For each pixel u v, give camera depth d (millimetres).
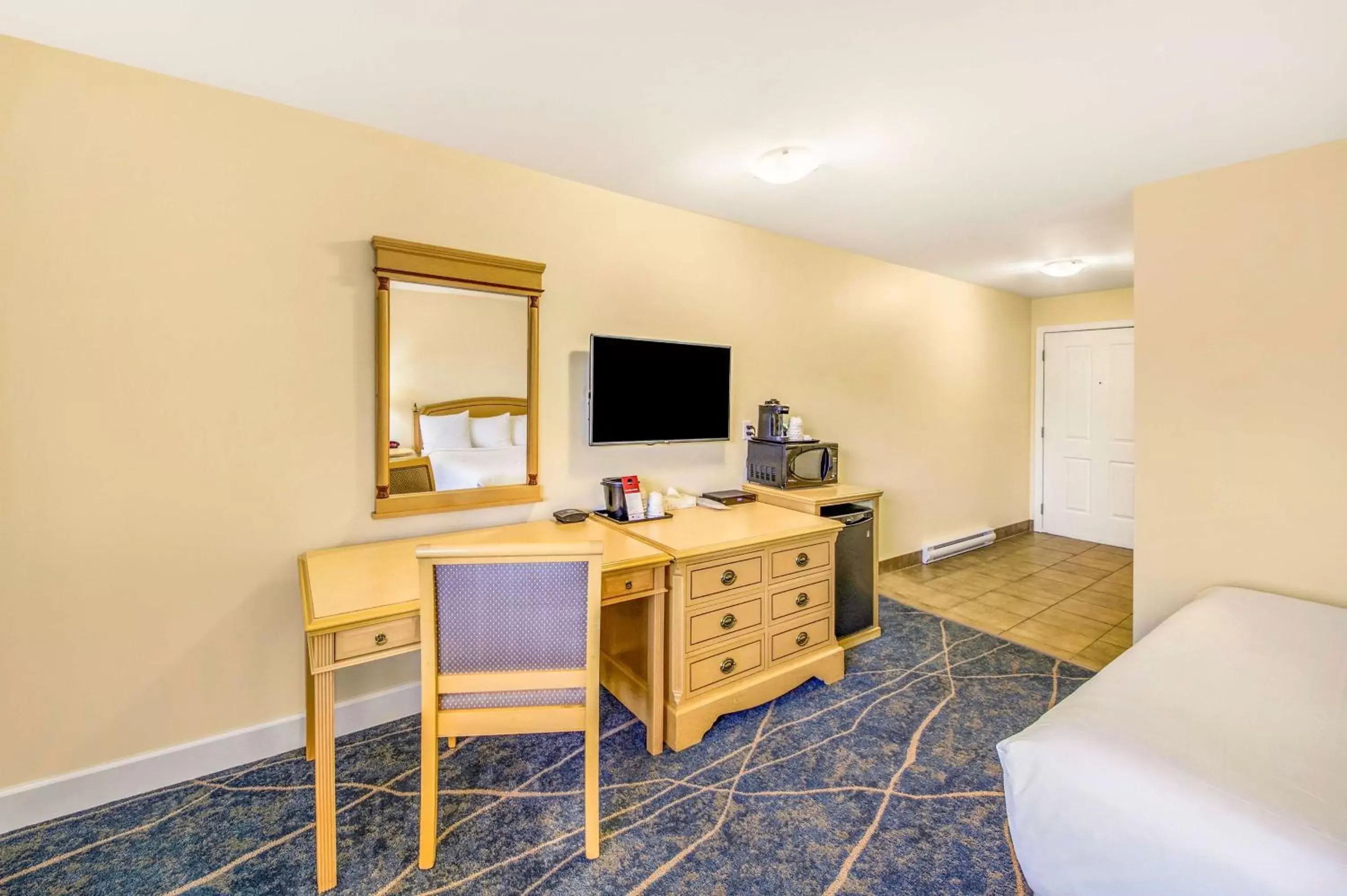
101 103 1621
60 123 1576
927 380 4227
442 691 1502
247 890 1416
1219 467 2332
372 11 1402
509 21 1438
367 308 2047
